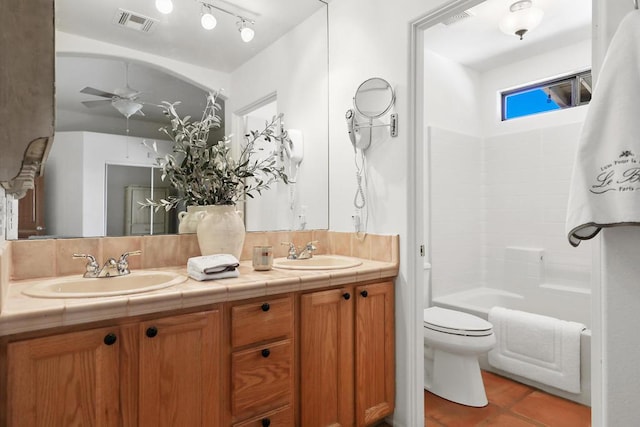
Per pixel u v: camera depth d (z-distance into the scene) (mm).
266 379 1439
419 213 1896
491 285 3365
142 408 1158
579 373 2102
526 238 3162
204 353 1290
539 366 2264
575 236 1107
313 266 1907
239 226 1795
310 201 2328
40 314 995
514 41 2898
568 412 2041
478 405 2117
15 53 779
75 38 1624
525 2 2318
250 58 2113
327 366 1633
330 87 2373
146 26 1798
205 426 1282
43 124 796
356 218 2162
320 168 2363
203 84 1955
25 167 917
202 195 1859
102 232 1645
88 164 1628
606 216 1024
